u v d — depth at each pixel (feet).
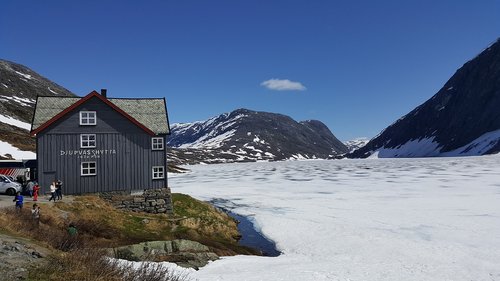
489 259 79.20
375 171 383.24
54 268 36.47
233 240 111.04
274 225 123.85
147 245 74.28
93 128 122.83
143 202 125.29
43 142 117.50
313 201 173.17
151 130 129.90
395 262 78.64
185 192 227.20
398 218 124.47
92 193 121.39
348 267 73.67
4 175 126.21
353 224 116.78
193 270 65.98
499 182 224.74
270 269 70.49
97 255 41.27
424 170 361.10
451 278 67.31
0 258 38.37
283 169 510.17
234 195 207.41
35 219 73.97
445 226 109.81
